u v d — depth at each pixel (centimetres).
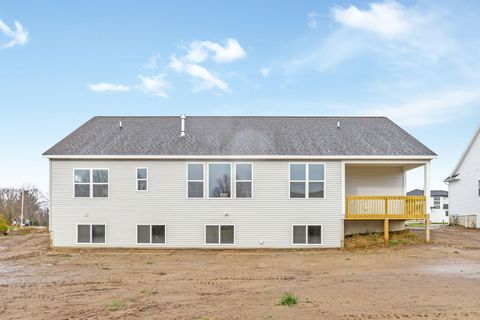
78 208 2183
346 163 2200
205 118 2644
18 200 6638
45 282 1327
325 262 1752
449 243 2191
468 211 3441
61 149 2206
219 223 2173
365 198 2166
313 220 2170
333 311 907
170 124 2548
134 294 1126
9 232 3741
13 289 1213
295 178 2186
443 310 907
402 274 1399
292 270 1553
